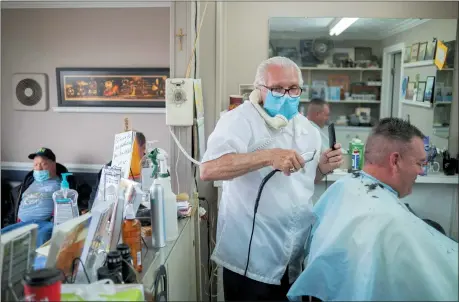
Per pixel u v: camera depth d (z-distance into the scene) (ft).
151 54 11.56
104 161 12.09
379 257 3.79
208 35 8.64
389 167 4.43
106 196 4.85
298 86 4.86
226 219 5.13
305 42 9.26
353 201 4.35
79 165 12.13
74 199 4.97
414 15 9.07
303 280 4.07
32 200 9.17
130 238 3.81
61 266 3.36
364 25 9.21
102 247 3.92
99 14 11.58
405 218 4.02
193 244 5.84
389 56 9.32
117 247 3.60
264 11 9.11
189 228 5.46
